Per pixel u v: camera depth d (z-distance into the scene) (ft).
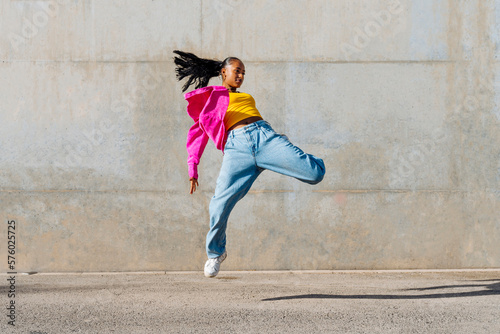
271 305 10.81
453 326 9.20
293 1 15.11
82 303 11.10
